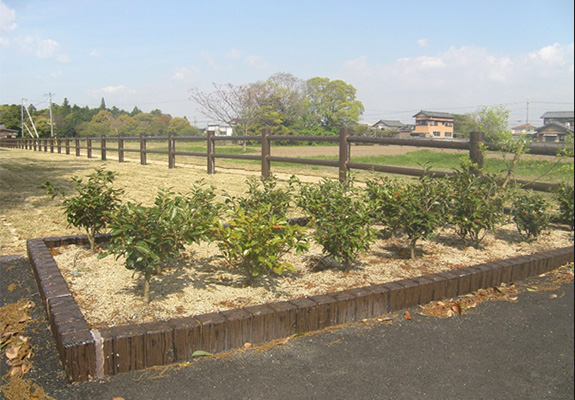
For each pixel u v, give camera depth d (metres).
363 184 8.42
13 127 71.19
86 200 3.73
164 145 39.69
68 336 2.14
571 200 4.91
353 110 51.59
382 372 2.24
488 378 2.23
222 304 2.82
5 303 2.95
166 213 2.79
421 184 4.14
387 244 4.45
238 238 2.90
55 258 3.73
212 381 2.12
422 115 67.31
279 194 4.59
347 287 3.19
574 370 2.31
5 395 1.98
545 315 2.98
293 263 3.71
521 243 4.62
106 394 2.00
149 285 3.01
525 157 5.21
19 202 6.73
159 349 2.24
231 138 10.59
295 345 2.49
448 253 4.16
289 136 8.49
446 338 2.63
